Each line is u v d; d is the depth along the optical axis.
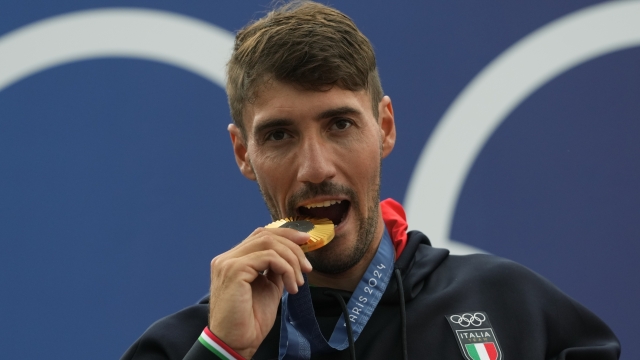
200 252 12.35
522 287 7.94
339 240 7.29
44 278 12.10
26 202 12.27
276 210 7.51
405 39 12.71
